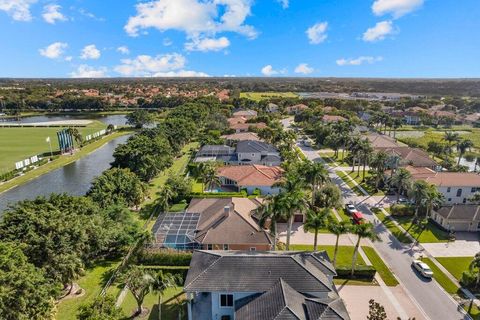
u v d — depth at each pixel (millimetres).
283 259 38500
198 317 39000
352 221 66312
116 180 66375
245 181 79625
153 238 51781
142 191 70688
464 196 76062
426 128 172250
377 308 35156
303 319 31391
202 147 116375
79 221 44844
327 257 43188
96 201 59281
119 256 53719
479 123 173875
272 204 48281
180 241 52562
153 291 38500
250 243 51031
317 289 35750
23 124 189125
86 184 92062
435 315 40250
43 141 144750
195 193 75750
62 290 43531
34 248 38656
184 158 117562
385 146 109812
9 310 29859
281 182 67500
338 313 31859
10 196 82750
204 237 52188
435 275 48281
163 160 93125
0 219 65125
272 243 51219
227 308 37250
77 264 41969
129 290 44469
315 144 135375
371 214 69375
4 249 33625
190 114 164375
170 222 58094
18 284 30391
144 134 111188
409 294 44062
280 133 117188
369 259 52281
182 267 49219
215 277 37125
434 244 57344
